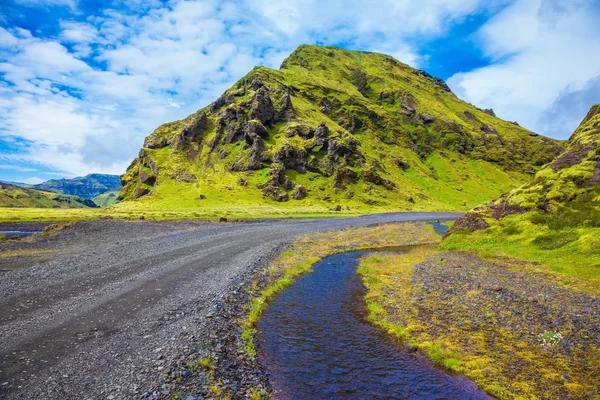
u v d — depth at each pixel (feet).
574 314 52.24
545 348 44.73
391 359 45.27
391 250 136.67
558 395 35.17
